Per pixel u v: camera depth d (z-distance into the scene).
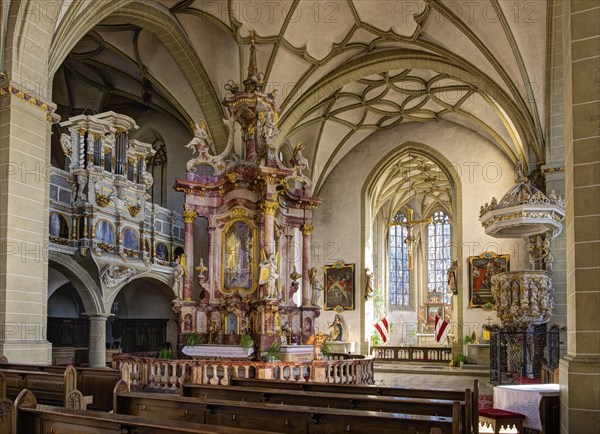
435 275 45.25
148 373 15.62
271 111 19.34
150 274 24.59
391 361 31.83
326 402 8.88
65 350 24.02
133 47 23.59
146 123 29.61
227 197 18.89
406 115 30.27
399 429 6.57
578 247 7.01
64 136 21.14
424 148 31.05
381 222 43.50
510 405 10.57
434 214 45.66
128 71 25.73
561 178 19.91
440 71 23.52
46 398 10.52
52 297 26.72
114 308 28.84
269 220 17.91
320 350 17.25
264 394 9.32
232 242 18.70
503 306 18.94
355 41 23.28
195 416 7.81
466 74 22.83
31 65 14.88
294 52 23.00
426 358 31.56
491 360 19.69
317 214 33.03
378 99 28.61
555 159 20.05
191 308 18.25
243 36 21.86
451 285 29.66
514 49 19.64
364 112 30.02
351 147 32.75
